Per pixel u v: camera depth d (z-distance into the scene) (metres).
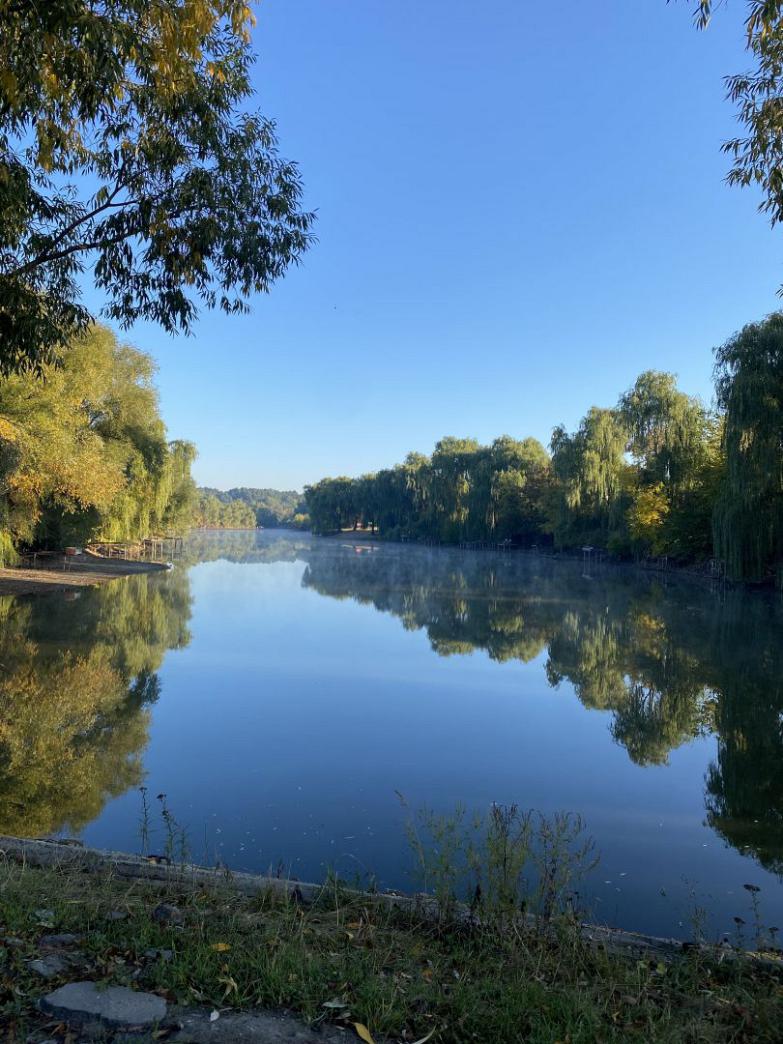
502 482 83.69
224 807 7.90
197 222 6.84
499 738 11.29
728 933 5.47
